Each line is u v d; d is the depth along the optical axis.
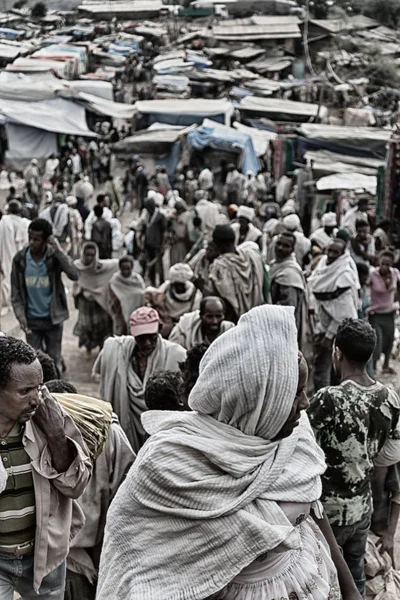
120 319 9.49
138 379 5.13
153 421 2.55
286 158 27.20
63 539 2.95
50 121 28.94
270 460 2.22
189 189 24.38
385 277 9.38
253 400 2.17
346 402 3.63
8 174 28.59
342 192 20.50
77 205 19.44
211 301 5.63
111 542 2.30
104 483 3.88
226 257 7.54
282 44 54.59
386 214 16.84
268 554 2.23
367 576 4.44
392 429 3.75
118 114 30.81
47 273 7.97
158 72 46.28
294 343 2.21
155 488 2.19
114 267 9.80
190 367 3.86
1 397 2.68
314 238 12.44
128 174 27.81
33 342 8.16
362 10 43.66
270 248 11.30
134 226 15.14
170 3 74.44
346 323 3.78
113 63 51.44
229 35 54.97
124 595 2.23
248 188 23.92
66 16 68.94
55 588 3.07
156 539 2.21
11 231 11.57
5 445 2.80
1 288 11.30
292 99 41.69
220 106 31.38
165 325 7.20
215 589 2.15
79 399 3.24
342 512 3.71
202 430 2.24
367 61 39.34
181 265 7.22
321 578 2.33
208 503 2.16
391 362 10.38
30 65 34.38
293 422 2.24
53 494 2.91
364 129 27.70
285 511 2.22
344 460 3.68
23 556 2.93
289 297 7.93
